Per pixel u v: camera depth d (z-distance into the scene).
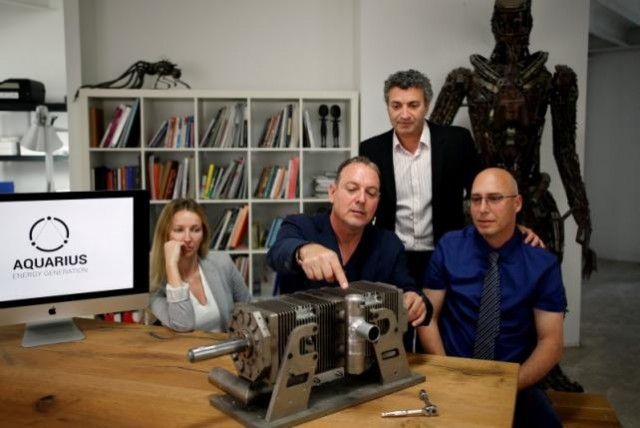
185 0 3.93
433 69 3.57
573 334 3.70
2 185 3.43
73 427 0.99
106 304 1.59
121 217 1.60
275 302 1.04
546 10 3.44
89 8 3.86
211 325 2.05
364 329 1.02
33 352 1.40
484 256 1.72
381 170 2.24
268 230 3.91
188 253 2.04
